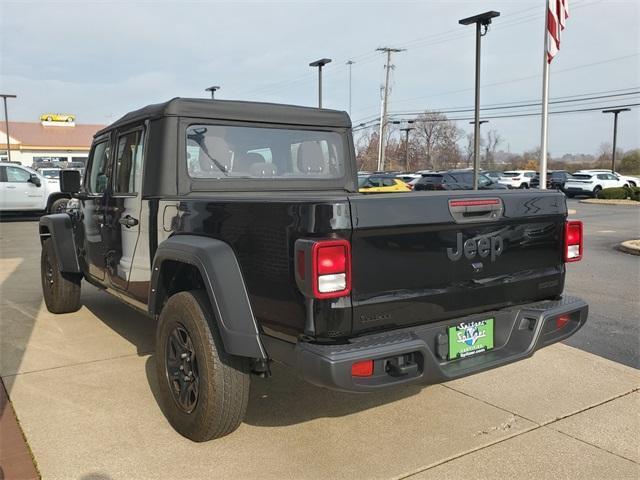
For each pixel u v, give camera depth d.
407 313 2.97
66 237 5.91
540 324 3.39
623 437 3.57
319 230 2.69
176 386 3.58
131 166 4.44
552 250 3.68
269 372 3.27
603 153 80.06
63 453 3.31
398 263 2.90
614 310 6.79
